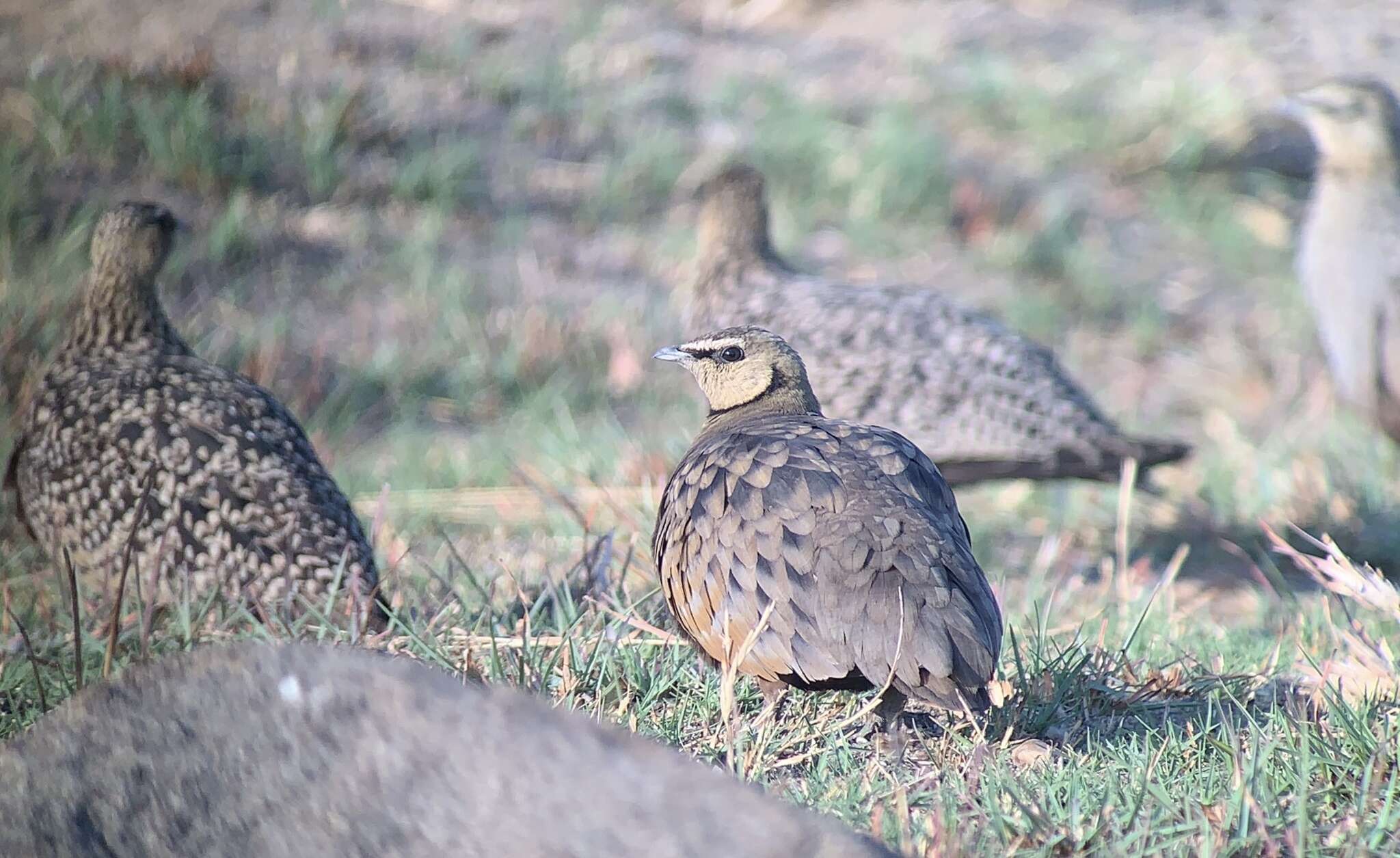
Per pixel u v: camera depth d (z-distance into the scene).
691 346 8.30
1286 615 9.96
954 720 6.89
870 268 18.70
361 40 21.05
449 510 12.46
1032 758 6.50
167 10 20.77
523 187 19.34
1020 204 20.34
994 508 13.27
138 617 8.12
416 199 18.77
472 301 17.25
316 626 7.93
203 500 8.27
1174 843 5.41
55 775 4.82
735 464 6.78
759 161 20.17
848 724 6.73
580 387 15.99
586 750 4.61
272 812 4.63
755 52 22.97
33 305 14.59
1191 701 7.25
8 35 19.64
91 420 8.58
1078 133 21.56
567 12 22.97
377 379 15.88
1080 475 11.07
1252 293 19.27
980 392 10.88
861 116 21.55
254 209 17.94
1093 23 24.62
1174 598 10.24
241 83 19.61
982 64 22.80
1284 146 21.59
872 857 4.32
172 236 9.59
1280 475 13.61
